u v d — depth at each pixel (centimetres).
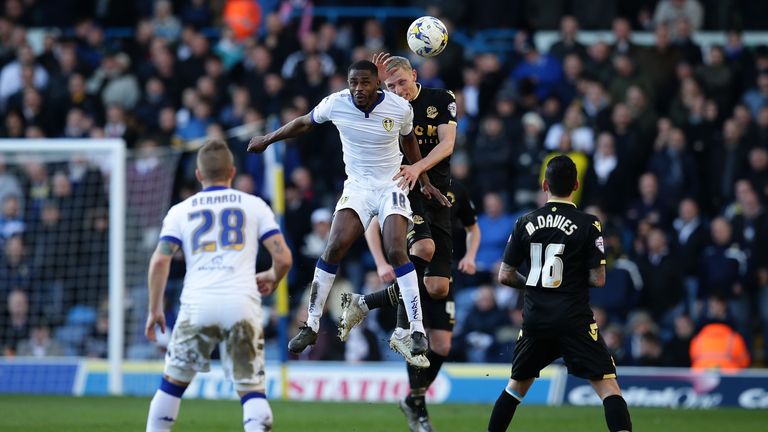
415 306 2836
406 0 7375
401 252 2830
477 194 5800
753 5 7044
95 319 5697
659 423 3884
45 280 5750
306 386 5012
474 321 5225
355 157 2888
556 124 5953
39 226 5791
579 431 3597
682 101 6103
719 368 4994
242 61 6756
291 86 6231
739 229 5422
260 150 2948
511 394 2869
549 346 2808
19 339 5631
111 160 5406
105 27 7388
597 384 2759
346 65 6450
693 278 5462
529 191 5734
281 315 4978
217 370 5038
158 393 2533
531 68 6272
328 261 2877
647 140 5950
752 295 5372
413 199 3081
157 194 5903
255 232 2581
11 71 6744
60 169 5959
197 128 6156
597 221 2778
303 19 6900
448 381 4934
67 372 5159
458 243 5412
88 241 5819
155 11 7281
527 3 7000
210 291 2502
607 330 5053
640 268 5328
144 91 6625
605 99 6016
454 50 6431
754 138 5900
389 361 5228
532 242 2803
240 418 3878
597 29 6925
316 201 5834
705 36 6981
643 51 6362
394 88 3098
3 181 5778
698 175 5872
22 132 6425
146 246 5841
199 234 2547
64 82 6600
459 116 6062
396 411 4250
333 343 5306
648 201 5659
